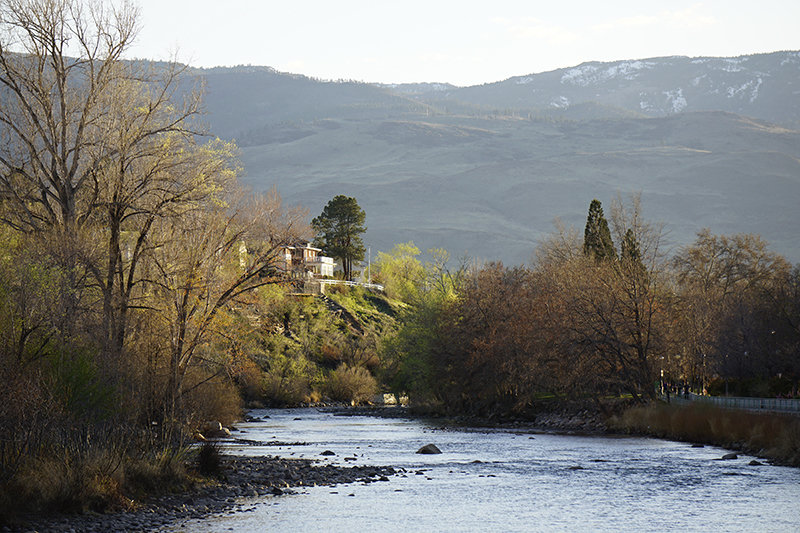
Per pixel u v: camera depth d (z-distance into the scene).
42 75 57.50
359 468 54.78
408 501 42.69
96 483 37.25
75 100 58.34
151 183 59.50
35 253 50.41
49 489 35.06
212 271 64.00
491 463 60.03
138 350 60.84
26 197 56.97
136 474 40.59
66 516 34.53
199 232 64.19
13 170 57.09
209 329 64.25
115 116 58.62
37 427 37.88
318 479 49.72
